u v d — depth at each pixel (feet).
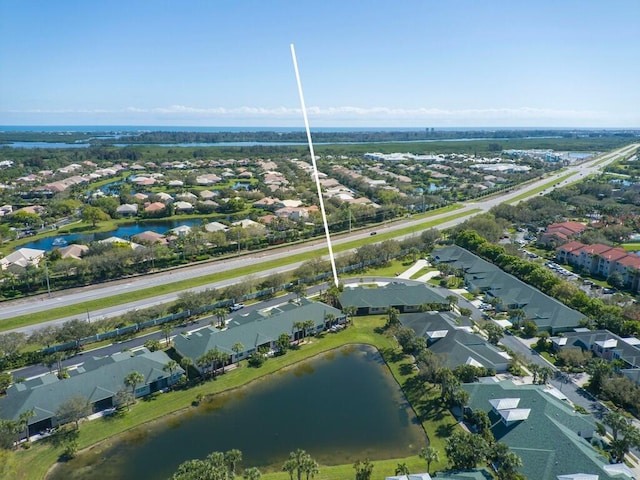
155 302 431.02
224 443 250.16
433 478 204.23
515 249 572.51
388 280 503.20
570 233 640.58
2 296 438.40
